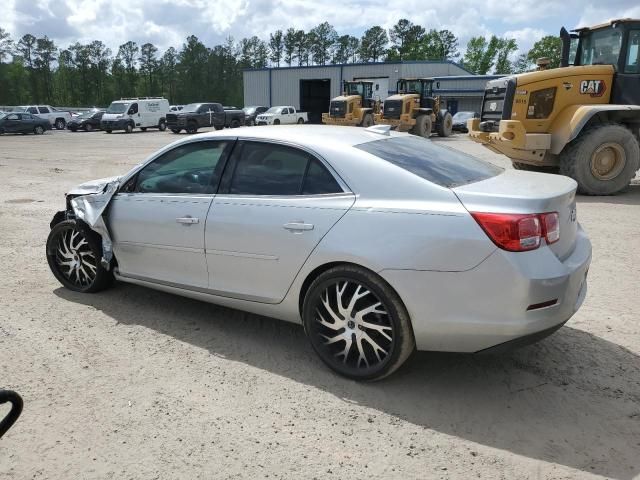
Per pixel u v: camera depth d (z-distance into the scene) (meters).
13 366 3.70
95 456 2.80
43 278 5.54
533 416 3.16
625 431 3.02
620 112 10.32
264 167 3.87
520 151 10.76
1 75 107.12
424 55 110.88
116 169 15.20
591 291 5.14
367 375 3.45
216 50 122.69
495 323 3.04
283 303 3.76
